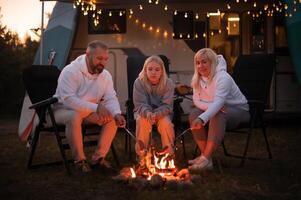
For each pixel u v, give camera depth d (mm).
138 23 8133
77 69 4414
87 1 7633
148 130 4445
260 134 7199
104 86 4570
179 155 5281
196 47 8172
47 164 4656
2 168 4641
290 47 7609
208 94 4523
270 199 3469
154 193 3580
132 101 5133
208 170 4348
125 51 8148
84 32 8180
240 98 4664
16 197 3590
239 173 4332
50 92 4938
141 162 4047
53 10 8344
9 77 12797
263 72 5270
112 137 4457
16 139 7023
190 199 3471
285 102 8305
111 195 3621
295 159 5043
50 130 4547
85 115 4387
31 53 13719
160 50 8148
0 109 12750
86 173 4309
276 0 7934
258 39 8305
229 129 4617
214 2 7984
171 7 8141
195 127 4242
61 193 3695
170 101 4590
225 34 8227
